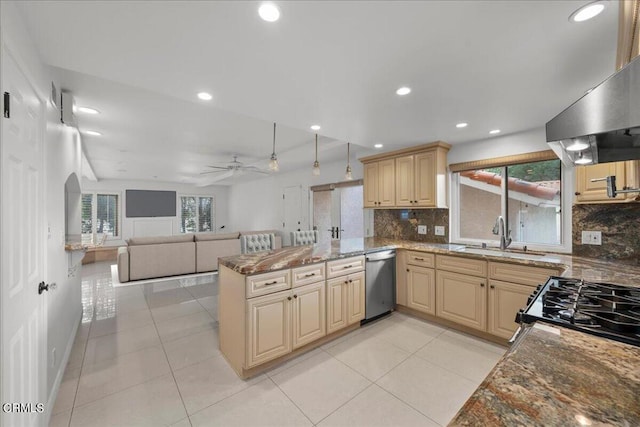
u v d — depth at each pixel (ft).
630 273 6.07
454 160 11.58
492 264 8.43
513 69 5.74
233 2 3.92
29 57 4.45
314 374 6.88
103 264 21.63
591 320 3.43
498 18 4.22
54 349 6.00
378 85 6.47
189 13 4.13
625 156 4.32
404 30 4.53
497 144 10.39
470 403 1.88
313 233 12.95
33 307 4.43
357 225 17.85
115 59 5.35
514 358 2.53
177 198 31.12
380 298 10.25
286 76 6.06
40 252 4.83
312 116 8.46
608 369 2.32
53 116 6.07
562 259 7.84
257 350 6.75
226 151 15.83
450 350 8.05
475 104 7.54
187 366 7.23
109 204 27.55
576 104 3.15
